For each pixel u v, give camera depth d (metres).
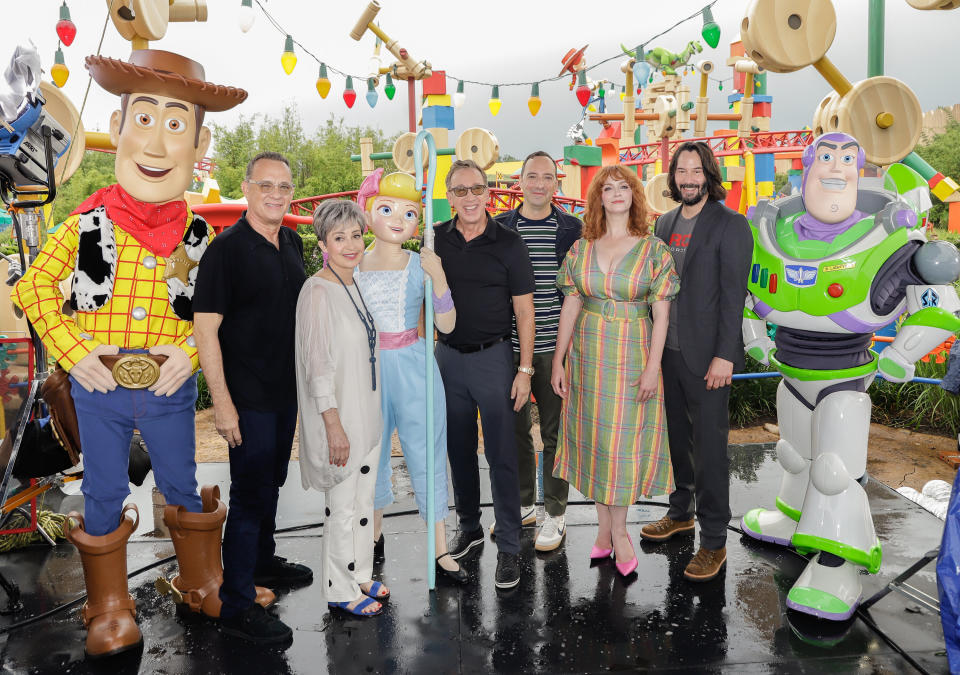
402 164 8.02
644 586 3.37
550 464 3.78
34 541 3.90
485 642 2.90
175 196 2.92
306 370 2.86
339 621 3.08
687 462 3.81
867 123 3.90
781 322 3.33
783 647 2.85
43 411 3.43
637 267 3.22
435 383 3.30
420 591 3.34
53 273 2.79
